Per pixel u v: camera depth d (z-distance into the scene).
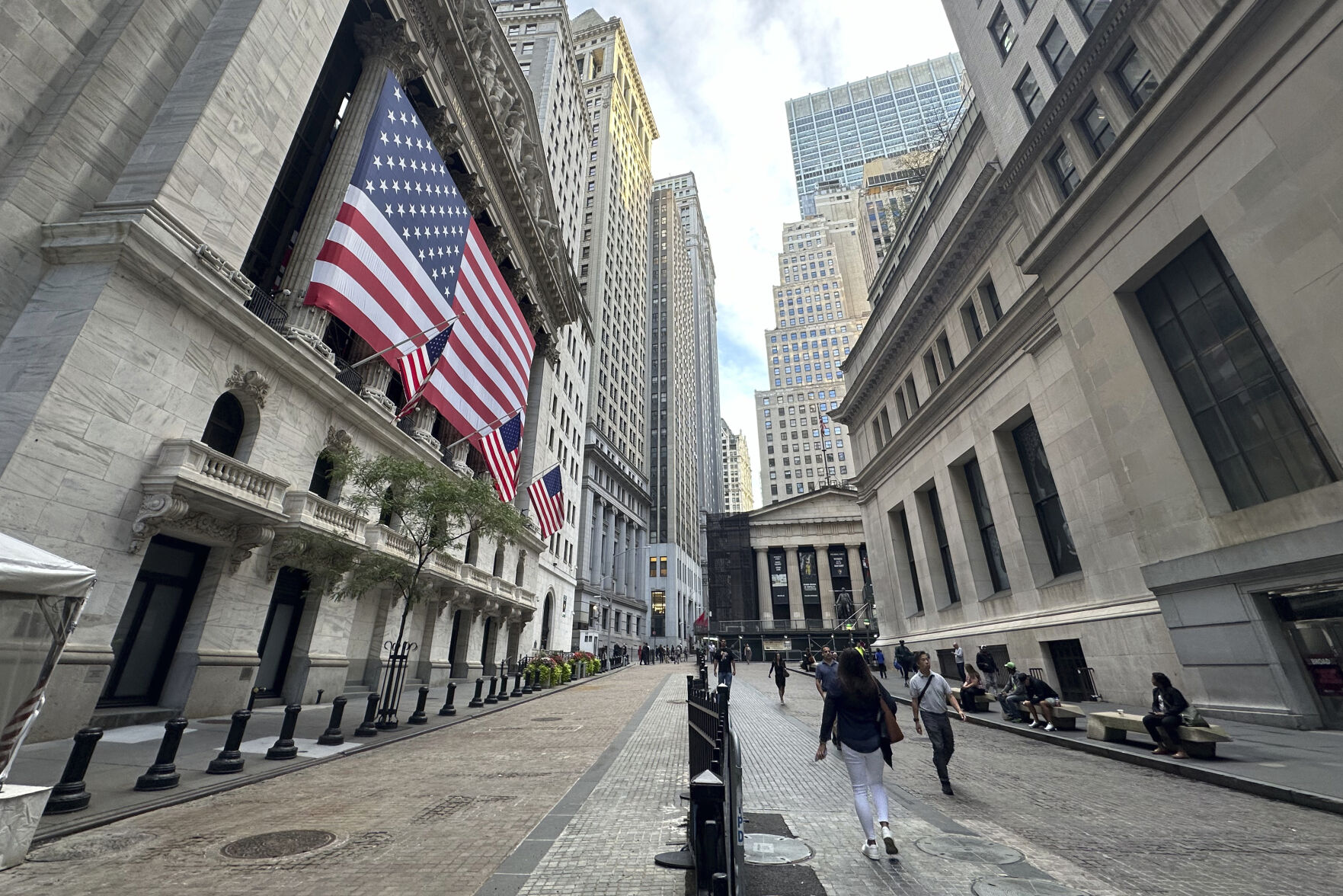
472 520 15.85
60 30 12.67
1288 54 12.19
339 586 18.03
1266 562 12.58
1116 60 17.61
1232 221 13.34
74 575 5.57
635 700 19.91
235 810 6.56
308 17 17.47
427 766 9.16
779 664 20.25
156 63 14.16
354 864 4.88
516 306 28.55
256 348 15.14
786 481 126.38
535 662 25.97
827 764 9.38
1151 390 15.66
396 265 18.66
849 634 64.38
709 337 176.12
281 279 19.95
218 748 10.02
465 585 25.36
